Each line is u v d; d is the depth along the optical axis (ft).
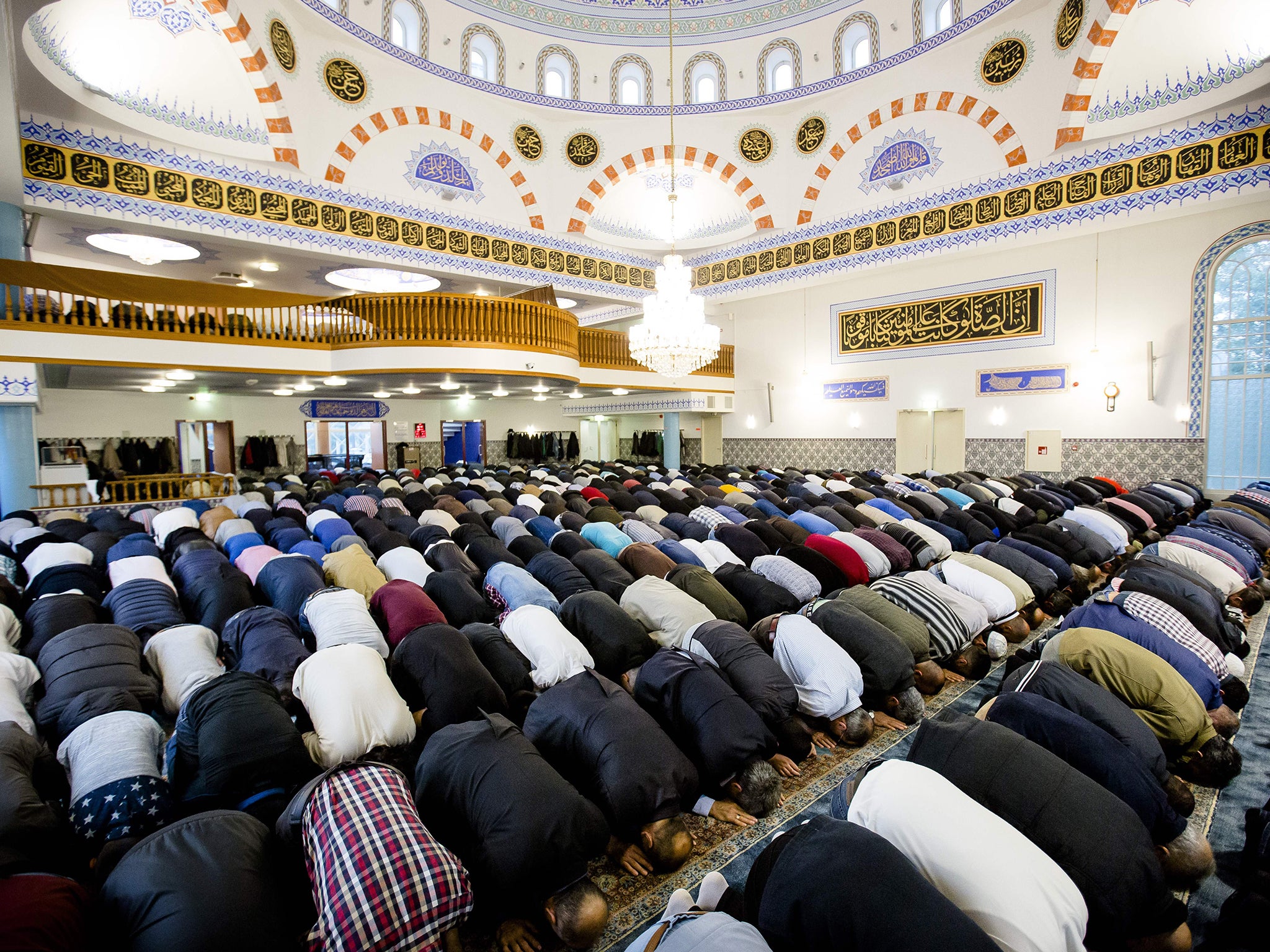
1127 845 5.04
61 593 11.26
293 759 6.42
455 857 5.28
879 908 4.02
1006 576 12.39
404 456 46.62
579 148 37.83
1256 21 22.61
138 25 22.57
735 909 5.47
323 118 28.96
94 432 34.17
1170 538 14.73
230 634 9.75
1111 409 28.84
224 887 4.44
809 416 40.68
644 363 23.38
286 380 29.91
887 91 33.53
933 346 34.63
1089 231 27.71
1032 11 28.22
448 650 8.21
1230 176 24.20
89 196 23.27
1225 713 8.38
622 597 10.87
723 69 37.65
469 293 39.22
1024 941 4.25
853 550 13.88
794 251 37.78
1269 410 25.45
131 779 6.01
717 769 7.26
